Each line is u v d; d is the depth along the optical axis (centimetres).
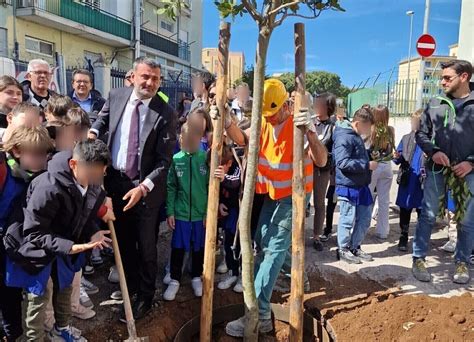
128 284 364
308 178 321
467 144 396
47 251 256
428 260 474
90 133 342
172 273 378
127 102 336
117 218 346
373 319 347
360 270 442
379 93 1597
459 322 338
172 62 2686
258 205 356
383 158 515
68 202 266
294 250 284
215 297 377
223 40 276
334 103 514
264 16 258
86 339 310
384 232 545
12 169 269
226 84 281
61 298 289
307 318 346
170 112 338
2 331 311
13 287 288
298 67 267
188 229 372
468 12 930
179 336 313
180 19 2820
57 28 1788
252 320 297
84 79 528
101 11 1975
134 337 282
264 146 319
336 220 632
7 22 1556
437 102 416
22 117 282
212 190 288
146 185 317
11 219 262
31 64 472
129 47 2180
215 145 284
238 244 386
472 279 422
